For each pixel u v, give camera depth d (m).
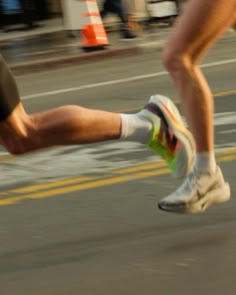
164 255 7.34
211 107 7.29
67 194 9.77
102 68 22.06
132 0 29.56
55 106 17.22
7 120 6.54
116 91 18.17
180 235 7.82
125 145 12.11
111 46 24.61
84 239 8.02
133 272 7.01
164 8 29.64
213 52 22.67
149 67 21.28
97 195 9.59
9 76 6.49
